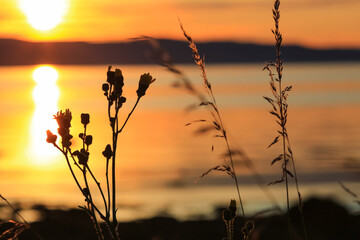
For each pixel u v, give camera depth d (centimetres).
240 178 2672
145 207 1936
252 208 1698
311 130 4756
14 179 2942
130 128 5544
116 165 3381
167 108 8062
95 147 4138
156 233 1026
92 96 10638
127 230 1116
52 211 996
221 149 3878
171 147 4234
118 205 1983
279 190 2270
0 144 4538
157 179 2853
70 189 2530
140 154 3878
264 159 3303
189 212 1662
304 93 10006
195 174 2950
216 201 2142
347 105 7531
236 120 5838
